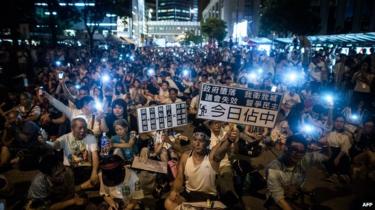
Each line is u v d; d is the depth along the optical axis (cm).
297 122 788
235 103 417
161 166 525
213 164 394
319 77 1380
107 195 433
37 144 631
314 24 3656
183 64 2142
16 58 1777
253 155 761
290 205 469
